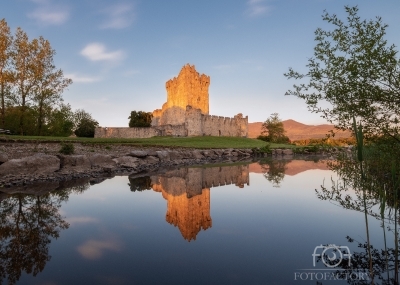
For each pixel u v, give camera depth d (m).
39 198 10.16
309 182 15.15
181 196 11.53
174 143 40.53
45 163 14.13
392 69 5.95
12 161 12.85
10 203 9.39
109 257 5.35
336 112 6.86
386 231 6.82
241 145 51.28
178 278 4.52
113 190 12.31
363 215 8.23
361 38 6.21
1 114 34.72
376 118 6.44
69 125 56.59
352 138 7.27
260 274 4.68
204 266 4.98
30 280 4.41
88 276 4.57
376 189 8.82
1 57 32.62
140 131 66.75
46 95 37.00
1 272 4.69
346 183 13.09
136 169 20.11
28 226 7.19
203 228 7.20
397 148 6.60
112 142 30.42
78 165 16.38
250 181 15.64
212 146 42.59
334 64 6.58
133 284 4.30
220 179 16.42
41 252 5.57
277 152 42.66
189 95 78.44
